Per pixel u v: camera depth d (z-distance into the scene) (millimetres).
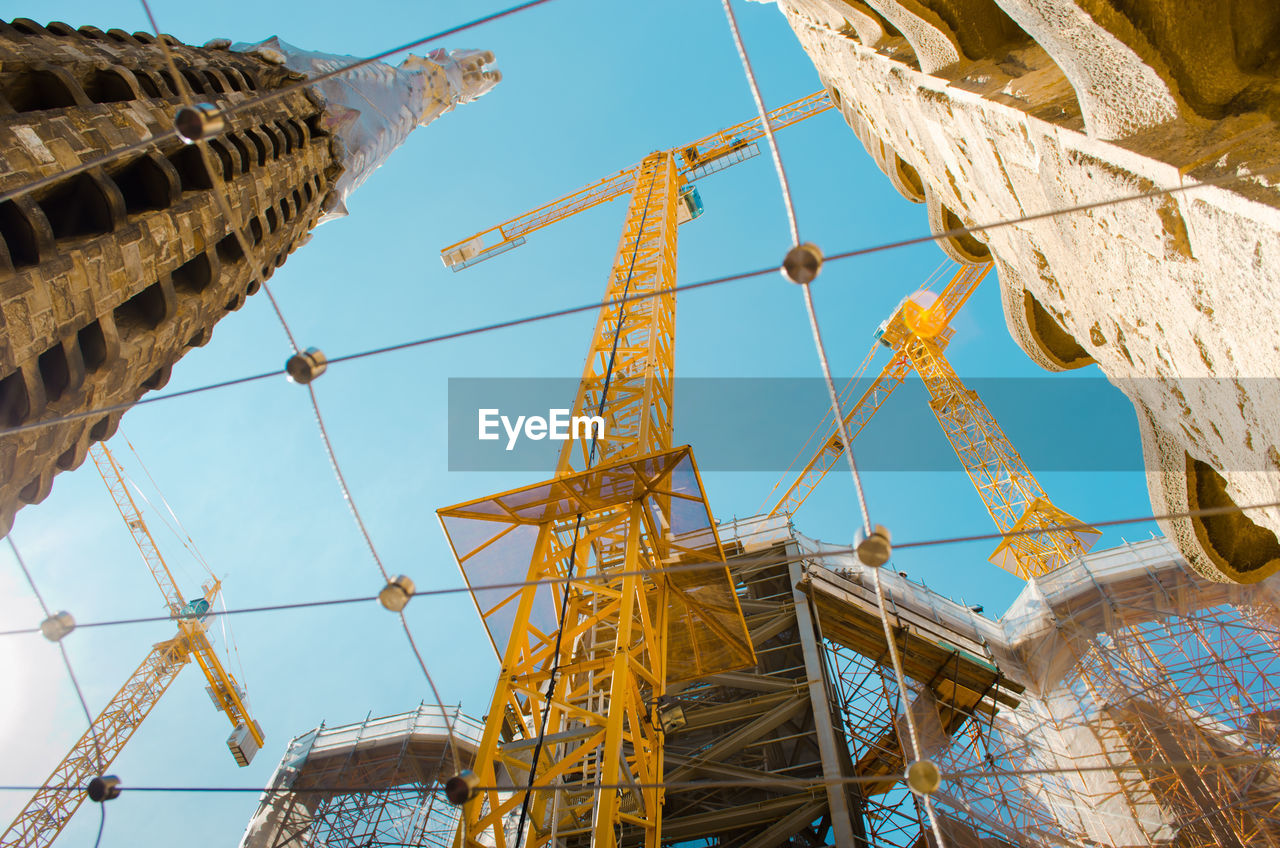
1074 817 43812
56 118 25203
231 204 33875
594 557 32812
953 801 36781
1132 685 44750
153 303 28422
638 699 24250
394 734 58719
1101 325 12297
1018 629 50031
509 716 29438
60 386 23750
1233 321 8266
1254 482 9578
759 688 39219
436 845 54344
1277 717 41656
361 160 50594
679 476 25750
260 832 54625
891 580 48000
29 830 77875
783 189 8031
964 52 14297
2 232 22609
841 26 22578
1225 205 7684
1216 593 45156
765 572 46250
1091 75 9633
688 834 33562
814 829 33969
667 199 60781
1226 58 8984
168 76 34031
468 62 68875
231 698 95188
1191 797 39562
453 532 27234
